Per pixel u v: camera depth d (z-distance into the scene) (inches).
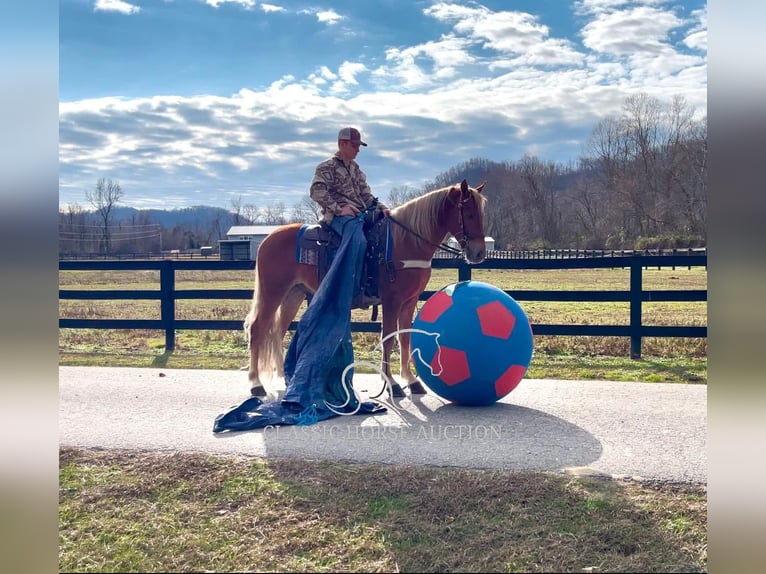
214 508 149.8
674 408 232.7
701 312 554.6
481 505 146.0
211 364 343.6
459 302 229.3
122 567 127.7
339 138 251.4
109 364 344.5
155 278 1236.5
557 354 366.0
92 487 161.0
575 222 2229.3
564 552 128.2
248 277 1234.0
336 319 234.2
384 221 248.2
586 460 173.2
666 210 1977.1
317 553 130.6
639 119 2054.6
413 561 126.7
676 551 127.9
